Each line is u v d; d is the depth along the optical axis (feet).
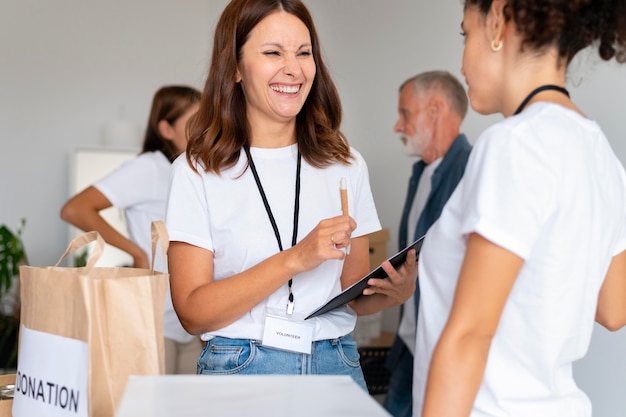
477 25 4.10
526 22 3.79
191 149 6.02
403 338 10.66
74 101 19.17
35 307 4.80
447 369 3.55
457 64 12.37
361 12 14.70
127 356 4.52
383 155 14.29
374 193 14.52
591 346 8.32
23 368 4.92
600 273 4.04
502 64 4.04
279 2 5.88
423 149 10.94
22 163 18.69
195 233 5.90
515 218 3.58
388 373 11.97
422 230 10.44
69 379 4.58
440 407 3.54
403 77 13.66
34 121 18.79
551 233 3.72
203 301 5.67
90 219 10.91
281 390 3.51
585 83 8.54
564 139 3.75
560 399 4.04
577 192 3.74
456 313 3.61
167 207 5.97
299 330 5.75
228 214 5.94
